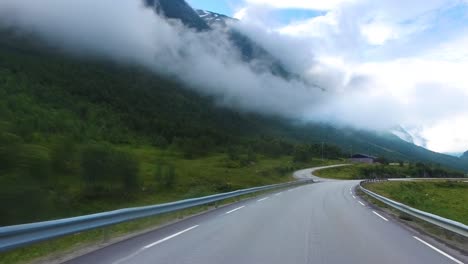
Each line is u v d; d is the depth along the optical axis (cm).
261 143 14950
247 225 1477
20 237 804
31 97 13812
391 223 1641
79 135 9212
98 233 1367
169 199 5344
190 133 15825
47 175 3375
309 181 6769
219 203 2642
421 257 961
